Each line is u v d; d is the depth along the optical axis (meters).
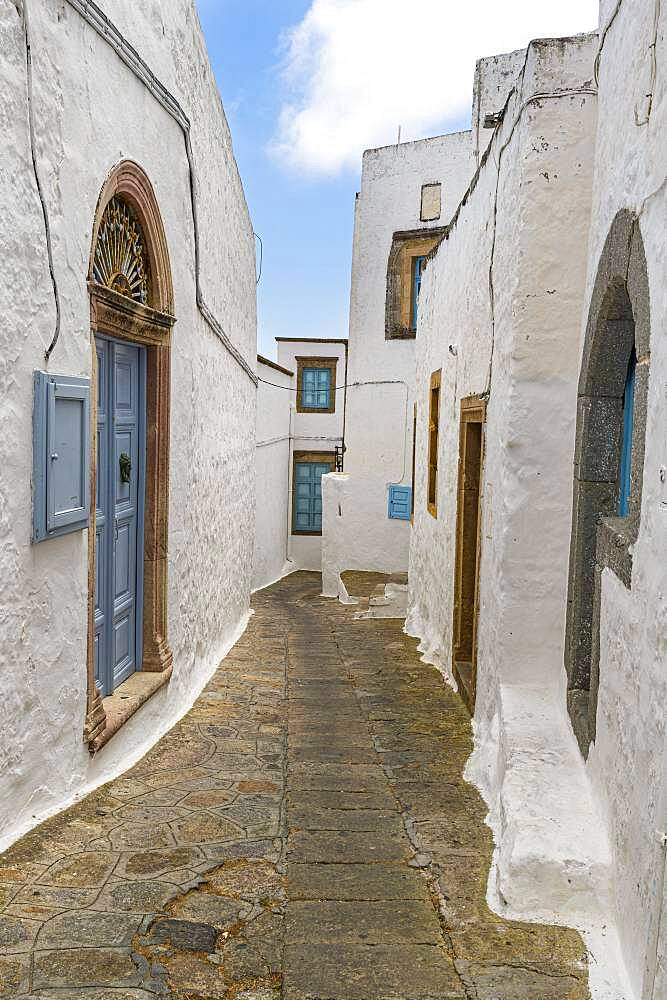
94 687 4.27
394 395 14.19
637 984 2.63
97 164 4.09
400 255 13.97
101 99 4.12
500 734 4.41
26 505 3.41
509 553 4.79
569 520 4.74
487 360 5.74
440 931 3.04
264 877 3.39
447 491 7.72
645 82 3.16
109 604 4.88
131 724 4.91
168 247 5.47
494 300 5.46
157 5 5.05
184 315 5.98
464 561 6.88
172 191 5.56
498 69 9.52
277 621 10.95
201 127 6.49
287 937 2.95
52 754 3.77
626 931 2.86
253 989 2.65
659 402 2.70
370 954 2.86
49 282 3.55
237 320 9.26
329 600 14.50
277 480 20.69
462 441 6.87
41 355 3.50
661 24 2.96
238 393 9.50
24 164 3.30
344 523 14.89
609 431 4.22
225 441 8.41
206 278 6.83
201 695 6.45
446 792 4.45
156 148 5.13
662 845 2.43
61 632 3.81
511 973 2.78
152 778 4.50
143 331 5.02
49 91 3.51
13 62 3.19
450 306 7.74
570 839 3.31
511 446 4.75
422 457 9.82
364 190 14.25
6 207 3.17
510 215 4.98
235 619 9.59
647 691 2.70
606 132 4.05
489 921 3.10
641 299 3.07
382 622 10.92
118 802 4.09
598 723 3.55
